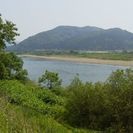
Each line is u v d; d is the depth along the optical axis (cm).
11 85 3109
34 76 6906
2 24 3500
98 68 10356
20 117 1736
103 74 8175
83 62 13762
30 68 9600
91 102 2267
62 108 2600
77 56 17350
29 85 3656
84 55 17550
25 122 1644
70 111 2356
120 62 13425
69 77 7050
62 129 2025
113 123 2144
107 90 2231
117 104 2119
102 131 2156
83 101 2292
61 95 3362
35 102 2673
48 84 3631
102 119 2212
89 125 2248
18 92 2859
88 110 2284
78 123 2305
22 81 3903
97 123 2230
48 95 3014
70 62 13725
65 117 2378
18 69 3922
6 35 3519
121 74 2219
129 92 2106
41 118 2088
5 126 1492
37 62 13388
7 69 3700
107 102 2161
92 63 13138
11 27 3541
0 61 3584
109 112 2173
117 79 2214
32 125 1689
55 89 3478
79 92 2331
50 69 9369
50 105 2827
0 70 3559
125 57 15262
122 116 2098
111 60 14400
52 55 19238
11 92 2797
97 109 2248
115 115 2105
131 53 17900
